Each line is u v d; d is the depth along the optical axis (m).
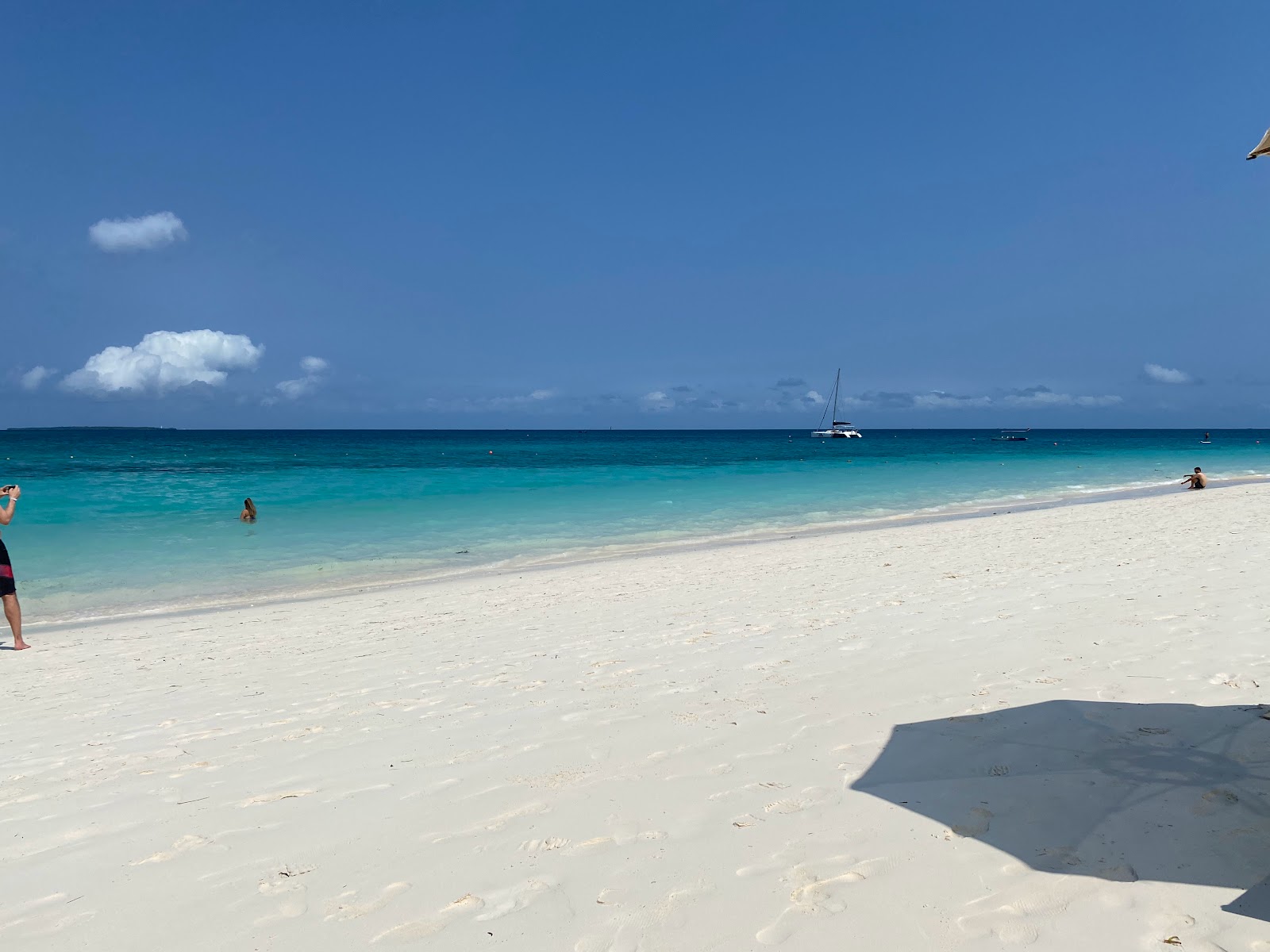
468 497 26.69
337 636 8.45
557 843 3.28
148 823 3.75
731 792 3.71
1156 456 60.59
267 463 52.72
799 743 4.30
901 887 2.81
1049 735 4.13
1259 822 3.08
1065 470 41.34
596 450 88.88
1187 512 17.47
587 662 6.52
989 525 16.70
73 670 7.57
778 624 7.55
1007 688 5.04
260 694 6.17
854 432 135.38
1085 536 13.66
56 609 11.19
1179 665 5.30
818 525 19.02
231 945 2.67
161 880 3.16
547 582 11.66
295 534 18.17
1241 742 3.86
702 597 9.50
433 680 6.27
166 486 31.05
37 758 4.89
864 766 3.92
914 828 3.23
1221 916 2.52
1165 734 4.04
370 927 2.73
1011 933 2.51
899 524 18.53
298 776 4.27
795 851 3.10
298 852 3.34
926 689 5.12
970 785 3.60
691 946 2.53
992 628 6.81
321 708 5.67
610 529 18.91
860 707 4.85
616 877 2.98
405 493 28.08
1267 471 38.72
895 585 9.47
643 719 4.90
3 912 2.97
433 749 4.58
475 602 10.20
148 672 7.28
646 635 7.45
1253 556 9.90
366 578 13.22
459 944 2.61
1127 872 2.80
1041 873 2.84
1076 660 5.59
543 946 2.57
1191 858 2.86
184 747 4.92
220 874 3.18
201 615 10.52
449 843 3.34
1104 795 3.40
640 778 3.94
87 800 4.09
